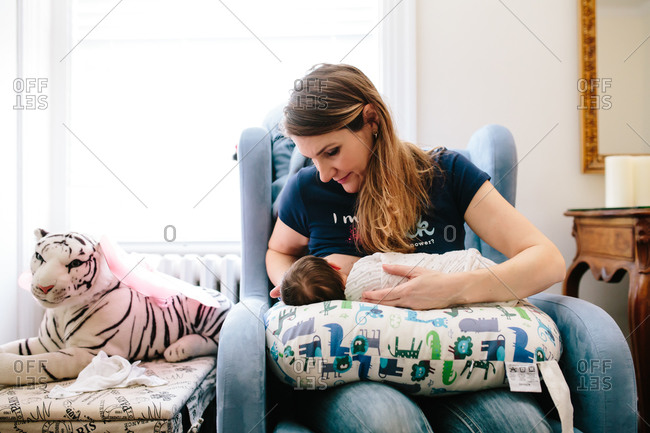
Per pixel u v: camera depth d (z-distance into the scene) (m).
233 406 0.61
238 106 1.51
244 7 1.49
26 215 1.36
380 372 0.62
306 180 0.86
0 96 1.28
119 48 1.53
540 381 0.63
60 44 1.48
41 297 0.85
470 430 0.59
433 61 1.42
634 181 1.28
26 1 1.36
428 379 0.62
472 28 1.41
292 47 1.49
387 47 1.41
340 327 0.63
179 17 1.51
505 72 1.41
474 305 0.69
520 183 1.41
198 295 0.98
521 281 0.69
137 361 0.90
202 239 1.50
